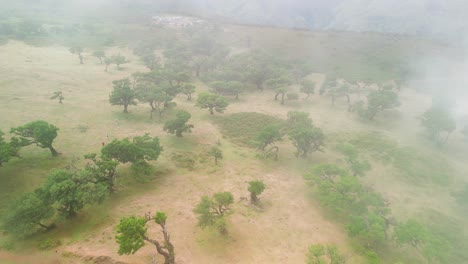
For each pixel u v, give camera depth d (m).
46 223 34.38
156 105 69.75
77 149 49.72
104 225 34.66
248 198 41.06
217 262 31.03
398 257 33.19
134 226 26.27
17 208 30.55
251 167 49.59
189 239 33.66
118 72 93.62
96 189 34.81
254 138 59.06
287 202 41.56
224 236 34.41
